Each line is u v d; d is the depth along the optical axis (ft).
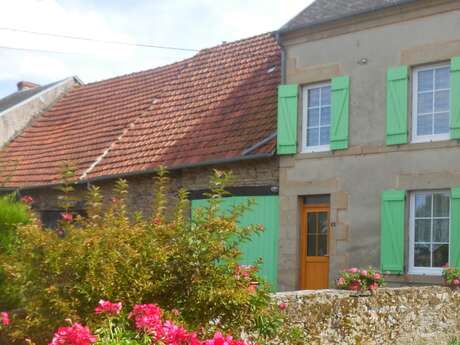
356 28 42.14
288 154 44.01
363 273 29.66
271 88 51.44
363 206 40.83
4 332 17.60
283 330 22.13
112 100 69.05
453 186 37.60
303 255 43.45
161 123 57.41
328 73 43.09
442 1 38.58
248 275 18.92
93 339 13.38
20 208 24.44
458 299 32.24
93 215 19.06
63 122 71.41
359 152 41.29
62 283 17.12
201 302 17.92
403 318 28.73
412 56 39.73
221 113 52.65
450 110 38.22
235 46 61.62
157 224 18.93
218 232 18.88
